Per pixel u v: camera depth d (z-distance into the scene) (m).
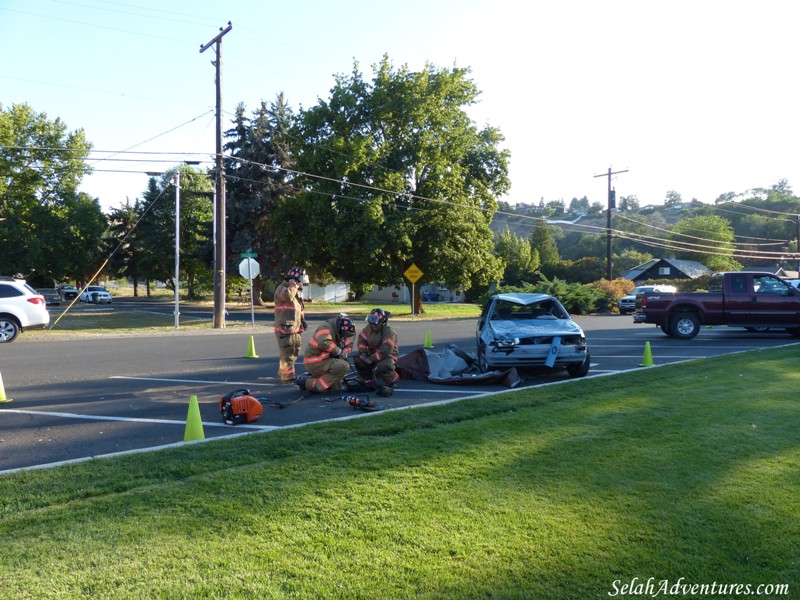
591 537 3.89
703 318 18.09
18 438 6.78
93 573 3.40
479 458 5.51
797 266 72.94
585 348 10.73
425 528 4.00
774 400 7.99
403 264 38.62
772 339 17.97
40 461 5.90
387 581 3.35
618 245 98.62
